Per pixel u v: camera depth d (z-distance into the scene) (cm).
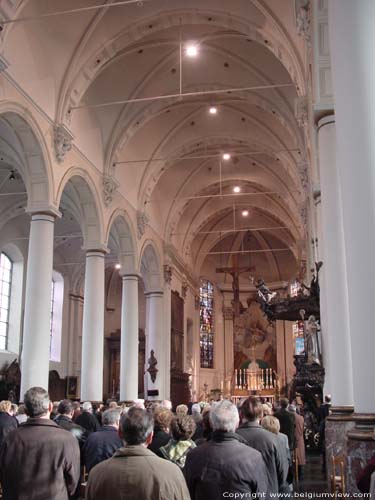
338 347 902
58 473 406
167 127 2356
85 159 1858
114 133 2014
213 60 1970
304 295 1817
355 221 555
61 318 2744
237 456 346
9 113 1407
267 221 3841
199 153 2695
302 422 1205
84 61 1641
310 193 1798
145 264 2805
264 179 2953
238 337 4234
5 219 2223
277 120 2256
